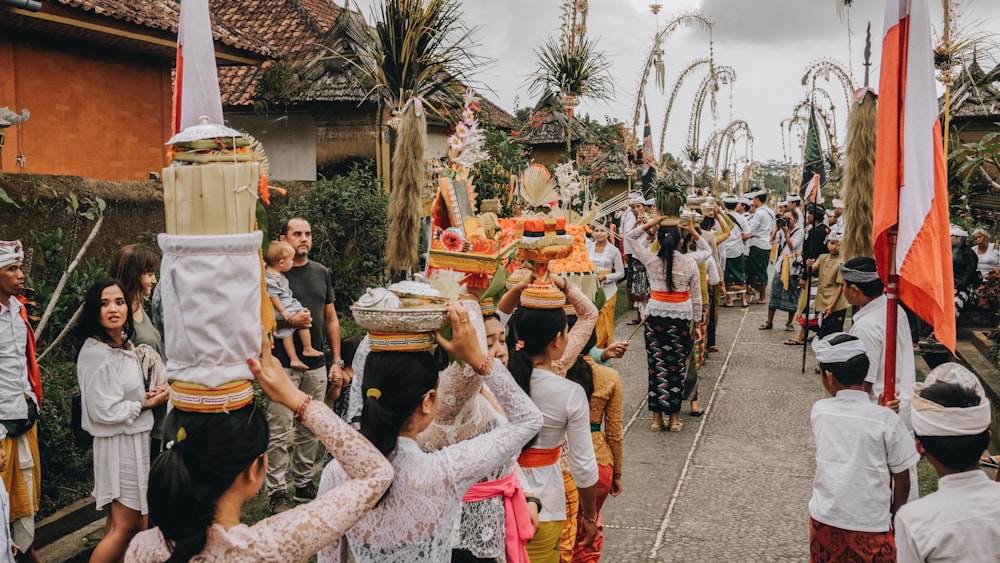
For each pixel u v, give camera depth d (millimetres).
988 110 14242
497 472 3051
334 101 13117
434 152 14547
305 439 6027
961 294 10430
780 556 5312
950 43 9328
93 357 4598
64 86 11055
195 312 2055
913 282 3975
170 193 2068
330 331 6418
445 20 8172
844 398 3893
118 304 4621
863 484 3742
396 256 6184
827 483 3834
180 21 2844
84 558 5164
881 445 3754
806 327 10219
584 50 10195
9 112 6895
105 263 8352
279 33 15781
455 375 2900
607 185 18672
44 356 6656
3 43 10148
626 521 5906
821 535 3867
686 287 7820
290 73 13469
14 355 4492
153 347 4980
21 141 10469
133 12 10742
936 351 10023
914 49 4043
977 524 2662
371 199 10945
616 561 5262
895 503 3844
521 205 4387
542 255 3580
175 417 2170
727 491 6465
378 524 2496
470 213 3703
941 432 2758
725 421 8352
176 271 2066
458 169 3785
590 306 3990
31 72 10578
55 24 9906
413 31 7969
